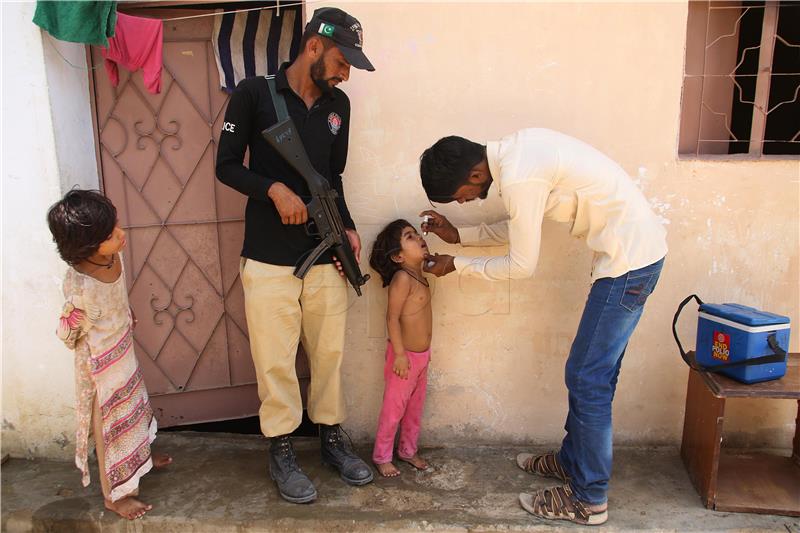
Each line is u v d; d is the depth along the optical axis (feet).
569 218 7.47
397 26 8.40
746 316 7.59
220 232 9.78
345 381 9.40
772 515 7.80
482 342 9.21
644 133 8.59
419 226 8.98
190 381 10.18
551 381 9.30
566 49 8.41
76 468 9.10
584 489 7.66
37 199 8.65
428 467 8.95
